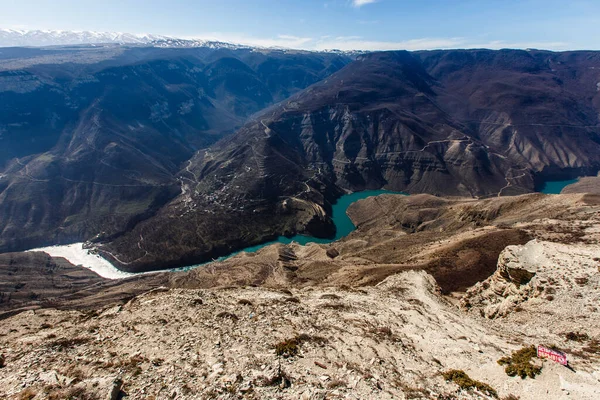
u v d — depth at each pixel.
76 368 23.67
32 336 31.69
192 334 28.98
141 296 41.66
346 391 20.89
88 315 37.41
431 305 42.91
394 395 21.05
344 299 41.25
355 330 30.73
